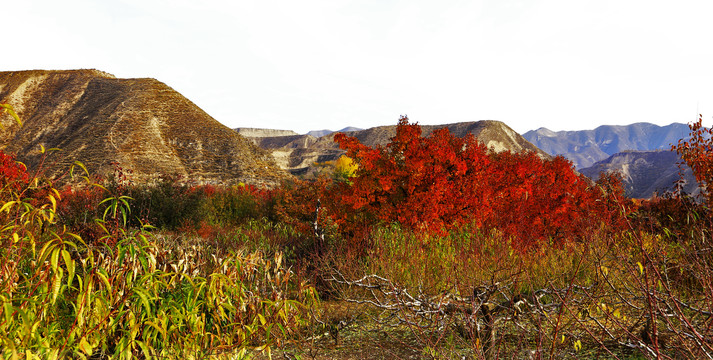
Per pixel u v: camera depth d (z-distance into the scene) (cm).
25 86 8306
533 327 354
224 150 5334
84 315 277
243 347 347
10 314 220
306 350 387
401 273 563
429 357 347
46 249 239
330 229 826
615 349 331
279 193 1413
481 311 354
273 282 454
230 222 1362
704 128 715
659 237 519
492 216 747
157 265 390
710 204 661
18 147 6238
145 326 321
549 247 628
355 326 437
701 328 311
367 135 12738
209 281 343
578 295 366
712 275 292
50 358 238
